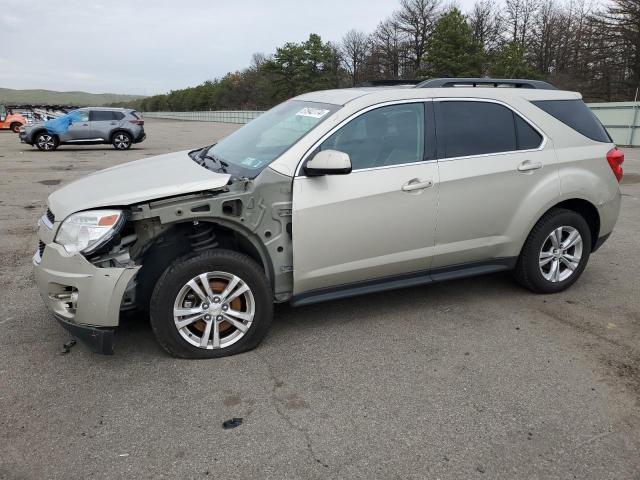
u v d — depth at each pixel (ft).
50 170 44.78
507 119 14.16
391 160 12.73
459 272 14.23
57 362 11.57
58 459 8.58
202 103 354.33
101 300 10.52
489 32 185.98
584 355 12.10
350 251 12.46
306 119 13.00
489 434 9.30
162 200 10.93
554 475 8.34
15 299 15.01
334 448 8.91
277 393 10.50
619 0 132.05
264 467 8.46
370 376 11.14
